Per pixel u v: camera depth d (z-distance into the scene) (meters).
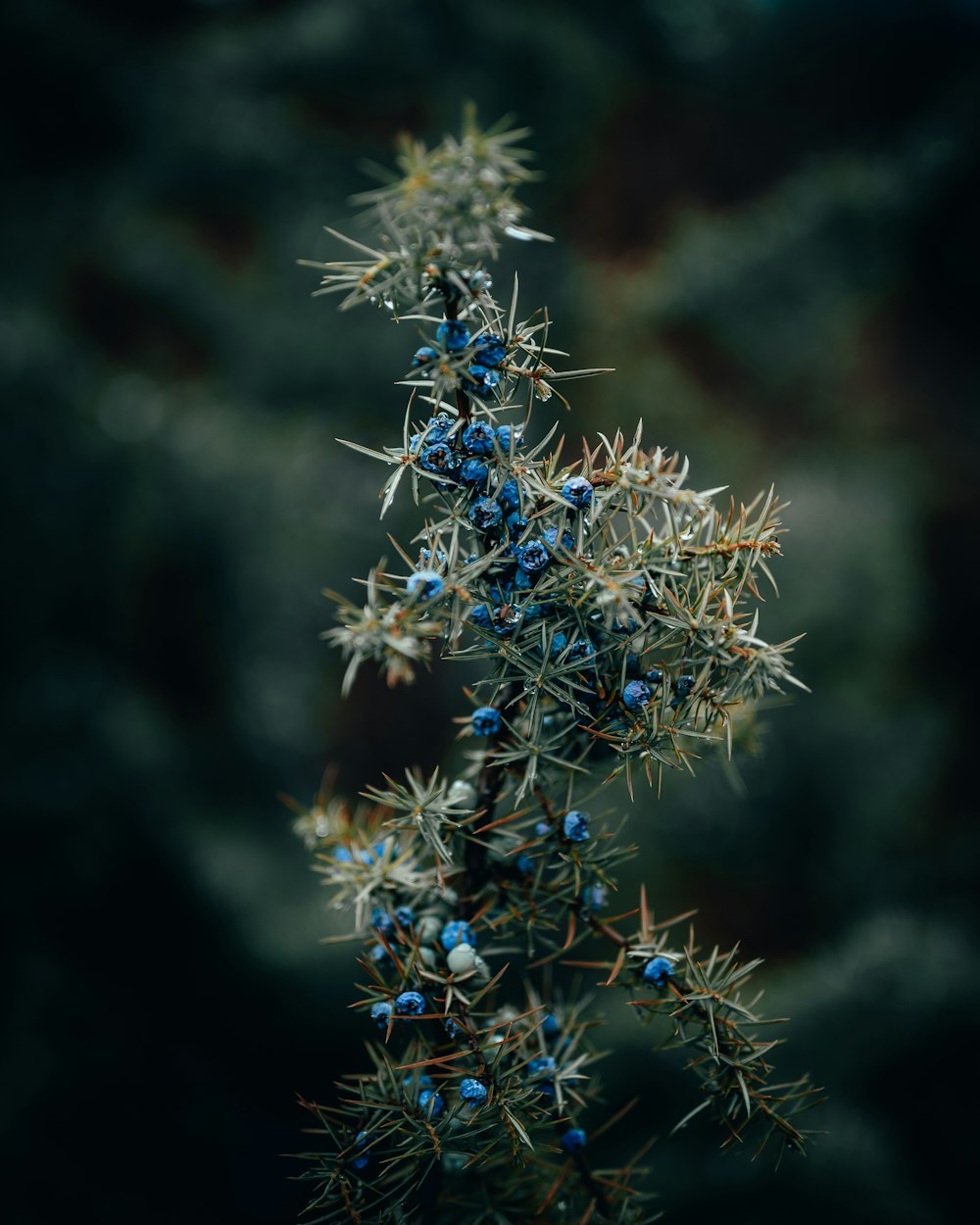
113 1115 2.00
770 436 3.06
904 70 3.52
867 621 2.66
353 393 2.72
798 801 2.47
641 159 3.33
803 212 3.27
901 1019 2.09
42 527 2.44
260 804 2.43
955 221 3.22
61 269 2.74
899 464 3.04
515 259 2.94
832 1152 1.82
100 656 2.45
